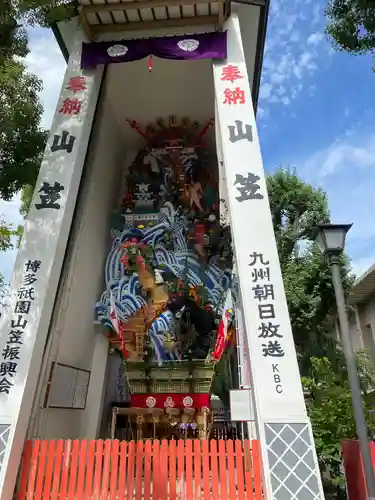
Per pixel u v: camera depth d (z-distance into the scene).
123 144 16.12
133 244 13.48
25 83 9.09
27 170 10.03
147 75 13.52
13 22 8.10
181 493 7.09
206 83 13.84
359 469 7.20
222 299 12.95
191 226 13.97
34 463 7.52
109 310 12.83
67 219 9.59
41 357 8.54
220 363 14.87
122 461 7.38
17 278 8.77
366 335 20.81
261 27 12.20
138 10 11.20
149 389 12.59
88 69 11.12
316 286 19.31
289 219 21.78
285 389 7.49
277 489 6.77
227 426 16.38
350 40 8.34
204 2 10.92
